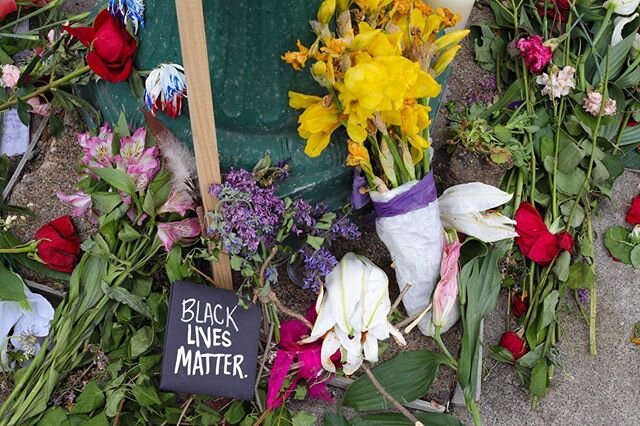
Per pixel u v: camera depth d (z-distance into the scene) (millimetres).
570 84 1670
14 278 1376
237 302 1307
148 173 1339
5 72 1548
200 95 1115
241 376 1290
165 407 1324
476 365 1435
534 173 1628
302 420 1315
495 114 1692
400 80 1214
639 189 1780
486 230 1448
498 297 1597
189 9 1019
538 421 1494
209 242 1301
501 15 1822
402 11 1342
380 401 1381
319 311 1338
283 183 1412
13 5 1641
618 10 1761
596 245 1706
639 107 1778
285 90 1356
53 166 1582
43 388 1307
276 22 1269
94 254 1352
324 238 1388
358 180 1406
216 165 1230
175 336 1261
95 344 1364
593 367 1564
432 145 1625
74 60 1593
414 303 1459
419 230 1369
